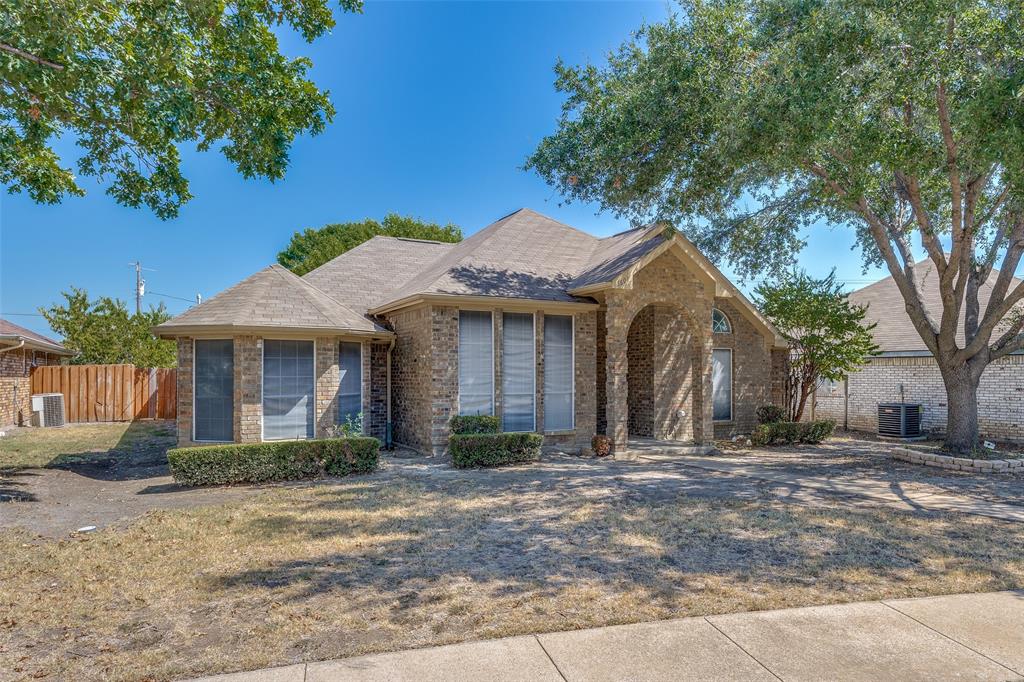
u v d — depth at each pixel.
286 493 10.27
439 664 4.16
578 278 16.70
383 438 16.58
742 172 14.53
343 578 5.98
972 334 14.48
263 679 3.96
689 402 18.17
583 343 16.25
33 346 21.77
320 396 14.20
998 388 17.92
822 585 5.71
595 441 15.13
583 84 13.21
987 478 11.80
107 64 7.56
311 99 10.02
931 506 9.27
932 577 5.94
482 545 7.13
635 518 8.43
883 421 19.56
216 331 13.28
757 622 4.84
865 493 10.32
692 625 4.78
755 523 8.12
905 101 11.20
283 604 5.31
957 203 12.20
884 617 4.94
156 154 11.26
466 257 16.42
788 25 11.01
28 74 7.14
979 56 10.24
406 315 15.98
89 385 24.08
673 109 11.93
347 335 14.61
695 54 11.48
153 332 13.35
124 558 6.68
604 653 4.30
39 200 12.54
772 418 18.30
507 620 4.90
